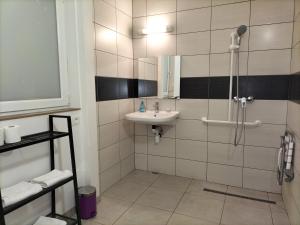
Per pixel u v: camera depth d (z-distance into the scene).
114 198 2.27
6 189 1.34
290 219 1.85
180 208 2.10
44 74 1.78
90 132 2.07
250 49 2.27
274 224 1.86
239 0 2.26
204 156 2.62
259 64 2.26
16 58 1.56
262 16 2.20
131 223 1.88
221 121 2.44
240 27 2.17
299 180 1.59
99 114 2.23
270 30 2.19
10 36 1.51
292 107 1.96
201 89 2.52
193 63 2.53
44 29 1.76
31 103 1.66
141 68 2.78
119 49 2.51
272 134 2.30
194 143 2.65
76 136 2.01
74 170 1.66
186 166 2.73
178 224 1.86
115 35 2.42
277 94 2.23
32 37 1.67
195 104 2.57
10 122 1.43
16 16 1.55
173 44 2.59
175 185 2.55
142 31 2.66
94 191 1.96
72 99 2.03
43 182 1.45
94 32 2.08
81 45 1.96
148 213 2.02
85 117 2.04
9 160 1.44
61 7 1.89
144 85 2.79
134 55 2.80
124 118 2.69
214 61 2.43
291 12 2.10
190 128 2.64
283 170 2.00
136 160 3.00
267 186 2.39
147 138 2.89
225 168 2.54
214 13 2.37
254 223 1.88
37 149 1.63
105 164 2.38
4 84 1.49
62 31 1.91
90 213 1.93
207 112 2.53
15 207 1.22
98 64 2.17
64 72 1.95
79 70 2.00
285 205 2.08
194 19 2.46
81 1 1.91
